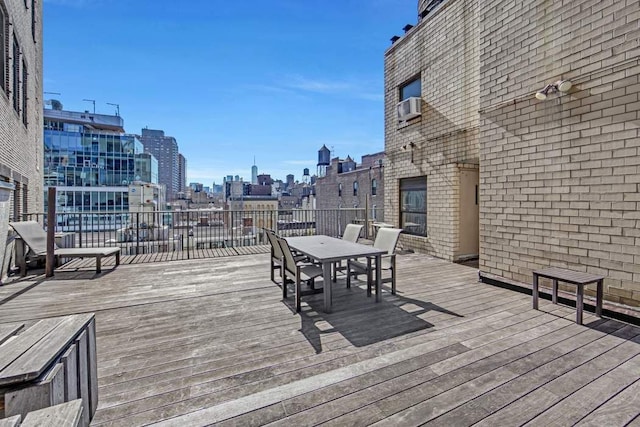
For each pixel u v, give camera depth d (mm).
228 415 1844
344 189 23297
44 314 3541
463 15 6488
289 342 2824
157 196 29609
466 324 3219
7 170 5539
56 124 42156
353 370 2340
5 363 1321
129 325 3225
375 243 4926
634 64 3186
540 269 3986
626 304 3271
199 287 4637
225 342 2830
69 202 37375
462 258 6664
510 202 4465
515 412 1862
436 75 7246
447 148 6945
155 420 1804
